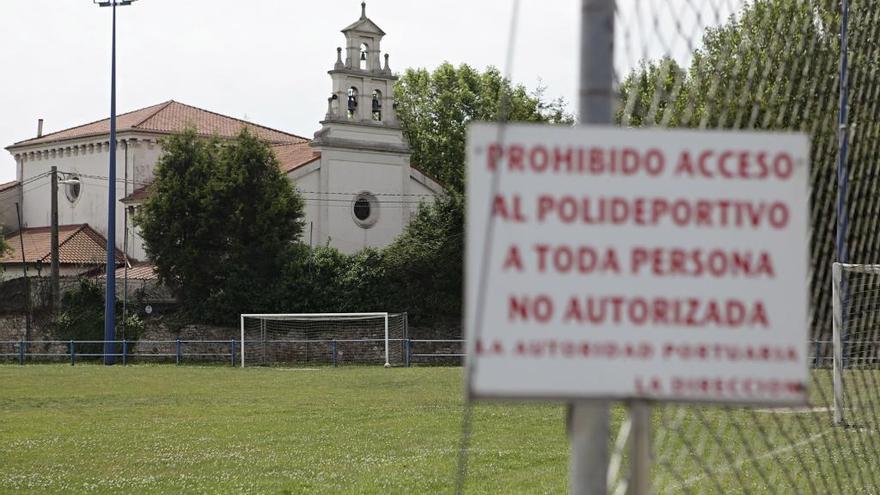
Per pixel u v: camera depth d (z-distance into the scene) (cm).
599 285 381
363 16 5962
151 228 4953
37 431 1994
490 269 380
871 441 901
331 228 5800
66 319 4919
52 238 4900
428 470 1400
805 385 382
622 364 380
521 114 6381
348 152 5866
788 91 605
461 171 7962
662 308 382
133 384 3216
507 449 1600
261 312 4869
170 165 5019
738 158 387
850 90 686
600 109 404
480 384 378
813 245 673
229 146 5072
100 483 1362
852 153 698
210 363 4594
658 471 812
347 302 4888
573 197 382
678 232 384
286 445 1736
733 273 384
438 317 4959
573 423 397
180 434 1919
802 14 611
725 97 534
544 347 379
